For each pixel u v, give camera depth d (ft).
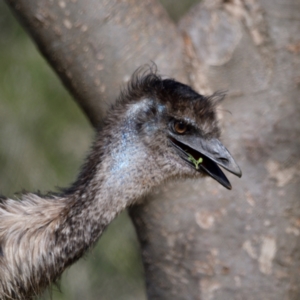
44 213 32.32
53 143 54.08
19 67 54.13
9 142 53.47
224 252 35.24
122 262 55.42
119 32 34.45
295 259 35.65
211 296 35.24
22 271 32.12
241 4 35.81
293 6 35.81
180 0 59.21
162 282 35.99
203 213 35.22
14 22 55.11
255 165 35.45
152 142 33.01
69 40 34.47
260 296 35.22
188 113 32.83
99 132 33.27
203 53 35.45
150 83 33.35
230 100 35.53
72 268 55.36
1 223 32.30
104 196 32.35
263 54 35.81
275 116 35.65
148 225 35.78
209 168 33.35
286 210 35.45
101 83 34.83
